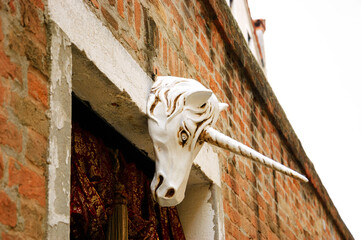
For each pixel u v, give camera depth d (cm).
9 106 208
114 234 288
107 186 298
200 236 351
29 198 206
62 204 217
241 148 283
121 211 294
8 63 212
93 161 293
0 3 215
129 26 301
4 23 214
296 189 546
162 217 336
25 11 226
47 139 220
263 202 444
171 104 285
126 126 302
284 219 486
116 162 312
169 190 277
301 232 530
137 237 313
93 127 302
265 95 489
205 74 387
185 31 370
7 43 214
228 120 409
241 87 450
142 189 328
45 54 231
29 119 215
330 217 664
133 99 285
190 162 286
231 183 390
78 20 254
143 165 337
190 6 385
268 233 438
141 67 303
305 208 563
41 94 223
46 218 210
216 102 299
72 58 254
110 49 275
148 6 327
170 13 353
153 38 323
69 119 232
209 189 357
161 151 282
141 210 323
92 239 283
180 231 346
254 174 439
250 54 470
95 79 268
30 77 220
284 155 530
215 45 414
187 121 283
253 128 459
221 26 421
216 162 370
